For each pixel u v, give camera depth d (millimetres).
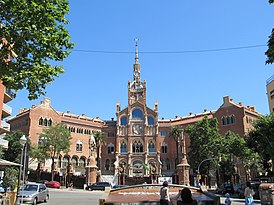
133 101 92750
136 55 101438
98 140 85938
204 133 65750
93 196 38375
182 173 54406
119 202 13172
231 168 64312
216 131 66500
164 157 89312
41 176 66125
